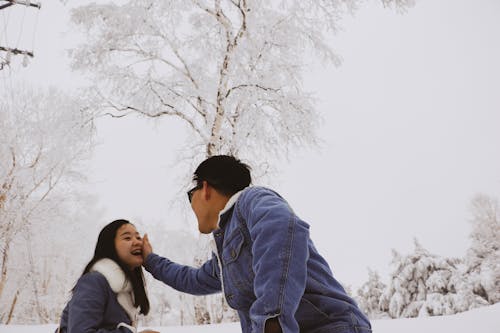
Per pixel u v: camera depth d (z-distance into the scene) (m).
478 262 20.39
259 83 9.76
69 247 16.11
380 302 19.73
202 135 9.88
